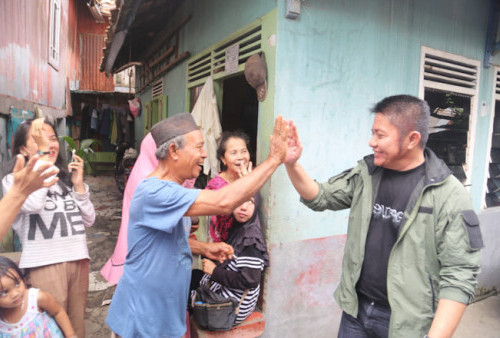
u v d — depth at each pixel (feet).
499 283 12.76
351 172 5.72
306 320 8.57
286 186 7.87
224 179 7.36
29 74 16.69
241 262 6.62
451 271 4.27
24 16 15.79
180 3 13.88
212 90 10.24
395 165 4.95
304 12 7.58
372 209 5.22
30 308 5.43
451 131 11.00
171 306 4.93
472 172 11.51
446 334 3.94
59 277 6.28
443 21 9.94
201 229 11.17
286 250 8.04
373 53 8.71
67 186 6.80
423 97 9.88
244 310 7.00
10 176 6.06
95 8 34.40
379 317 5.17
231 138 7.18
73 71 38.22
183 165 4.67
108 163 39.27
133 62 23.17
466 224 4.28
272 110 7.55
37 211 5.96
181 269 4.99
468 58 10.70
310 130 8.02
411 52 9.41
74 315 6.79
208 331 6.86
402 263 4.70
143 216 4.58
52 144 6.35
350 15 8.21
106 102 37.81
